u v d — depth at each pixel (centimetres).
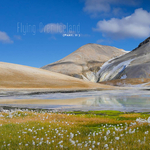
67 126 1200
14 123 1324
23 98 5144
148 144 675
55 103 3766
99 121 1588
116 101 4069
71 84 12719
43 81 12356
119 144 694
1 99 4853
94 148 666
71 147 692
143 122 1136
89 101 4131
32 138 842
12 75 12244
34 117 1838
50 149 682
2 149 701
